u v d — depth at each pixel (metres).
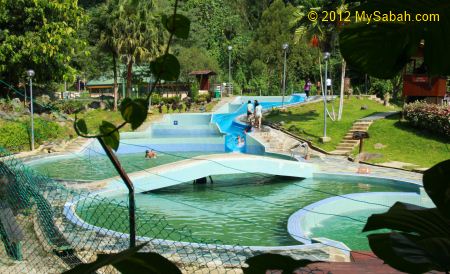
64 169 19.89
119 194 13.80
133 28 32.69
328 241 8.71
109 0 33.22
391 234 1.21
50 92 34.81
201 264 6.68
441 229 1.16
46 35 26.48
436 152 19.70
